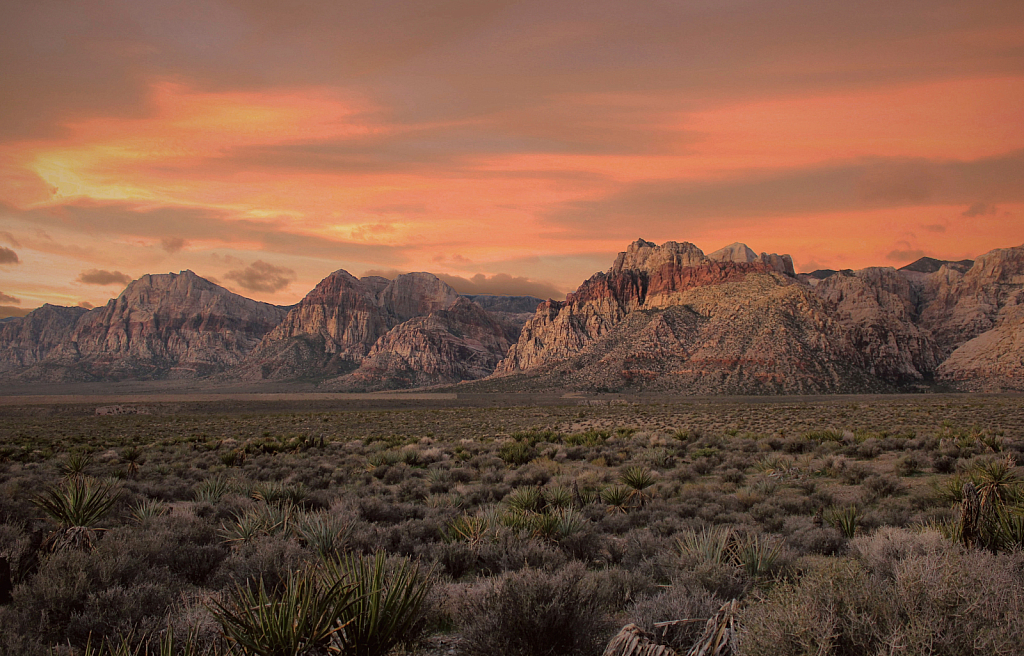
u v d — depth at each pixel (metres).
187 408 159.00
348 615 4.59
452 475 22.64
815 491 17.58
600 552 10.67
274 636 4.25
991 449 23.20
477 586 7.47
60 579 6.86
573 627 5.47
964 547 6.40
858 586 4.21
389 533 10.95
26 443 44.66
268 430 62.62
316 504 15.88
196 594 7.04
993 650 3.63
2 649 5.41
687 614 5.39
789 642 3.88
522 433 41.38
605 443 34.94
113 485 15.93
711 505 14.87
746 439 34.56
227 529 11.43
